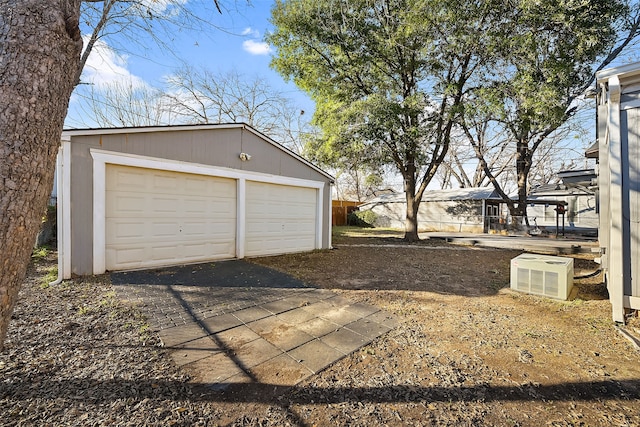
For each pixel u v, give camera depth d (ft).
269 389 6.74
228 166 22.26
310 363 7.89
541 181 79.15
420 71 30.94
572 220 60.29
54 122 3.95
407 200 38.19
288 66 33.73
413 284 16.38
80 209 16.16
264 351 8.54
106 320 10.46
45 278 15.87
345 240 39.32
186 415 5.82
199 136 20.72
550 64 25.43
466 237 41.78
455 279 17.69
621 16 27.58
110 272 17.17
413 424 5.72
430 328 10.34
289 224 26.96
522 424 5.74
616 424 5.75
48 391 6.40
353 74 32.65
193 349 8.56
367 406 6.22
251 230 24.03
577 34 24.36
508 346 8.99
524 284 14.80
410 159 35.42
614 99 11.10
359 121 29.45
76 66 4.35
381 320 11.04
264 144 24.61
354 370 7.59
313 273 18.75
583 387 6.95
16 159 3.54
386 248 31.42
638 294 10.68
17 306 11.65
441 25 26.68
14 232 3.53
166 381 6.94
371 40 30.09
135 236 18.21
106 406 5.98
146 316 10.93
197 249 20.89
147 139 18.44
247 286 15.30
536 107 25.53
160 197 19.17
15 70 3.61
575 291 15.07
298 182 27.32
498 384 7.02
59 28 3.99
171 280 15.96
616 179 11.05
